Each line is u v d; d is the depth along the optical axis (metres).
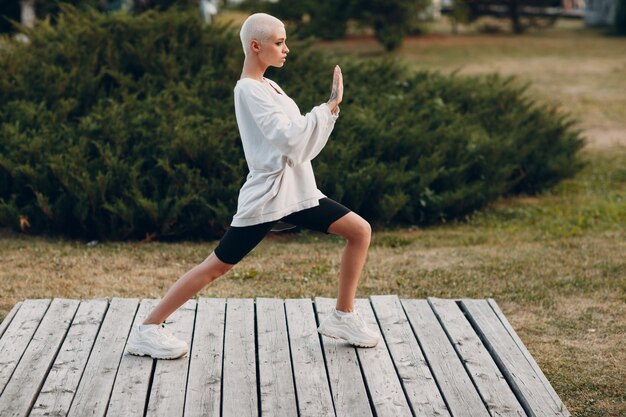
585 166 11.63
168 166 8.73
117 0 22.25
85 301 6.00
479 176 10.26
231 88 10.30
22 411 4.45
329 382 4.86
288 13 26.02
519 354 5.23
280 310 5.89
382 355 5.21
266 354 5.20
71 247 8.39
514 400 4.68
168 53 10.89
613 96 18.75
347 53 24.20
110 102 9.73
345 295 5.23
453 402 4.65
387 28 24.48
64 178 8.59
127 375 4.88
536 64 23.33
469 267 7.94
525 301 7.08
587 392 5.46
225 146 9.10
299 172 4.79
